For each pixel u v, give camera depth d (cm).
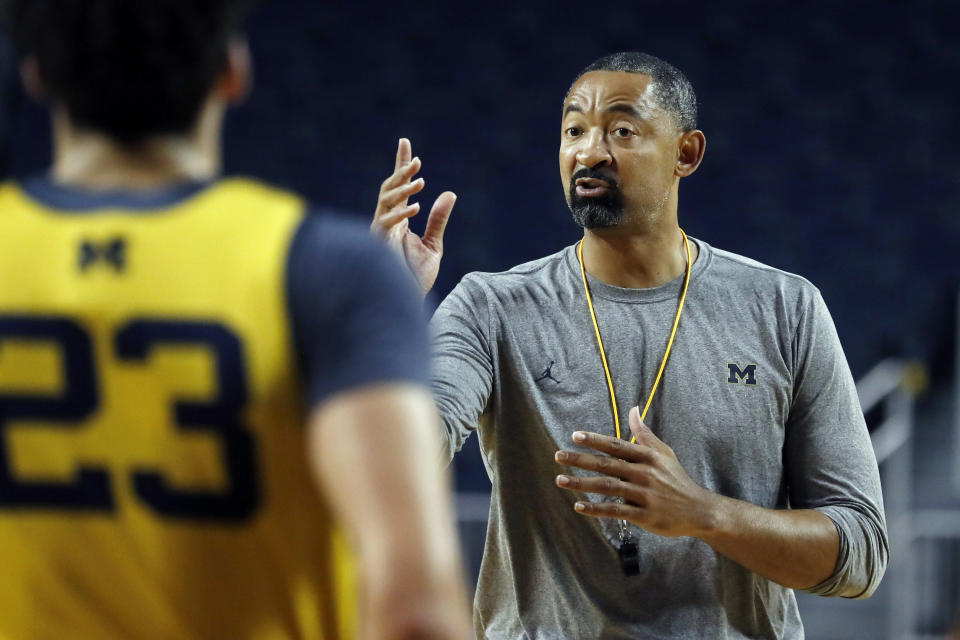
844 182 2167
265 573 271
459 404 510
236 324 261
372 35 2261
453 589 236
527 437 542
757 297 544
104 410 266
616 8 2244
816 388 536
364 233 273
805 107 2195
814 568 502
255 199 274
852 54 2209
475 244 2139
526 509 543
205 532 267
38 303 268
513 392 543
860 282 2130
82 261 268
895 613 1513
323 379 257
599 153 524
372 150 2216
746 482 531
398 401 250
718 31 2228
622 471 470
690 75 2217
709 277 550
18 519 271
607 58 547
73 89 269
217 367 261
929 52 2200
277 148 2225
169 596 269
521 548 543
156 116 274
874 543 522
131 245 268
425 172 2192
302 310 262
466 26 2258
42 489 270
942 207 2147
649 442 480
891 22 2216
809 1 2230
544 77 2228
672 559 521
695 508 475
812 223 2155
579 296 549
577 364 538
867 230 2147
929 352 2092
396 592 230
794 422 542
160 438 264
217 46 273
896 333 2098
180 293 263
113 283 266
